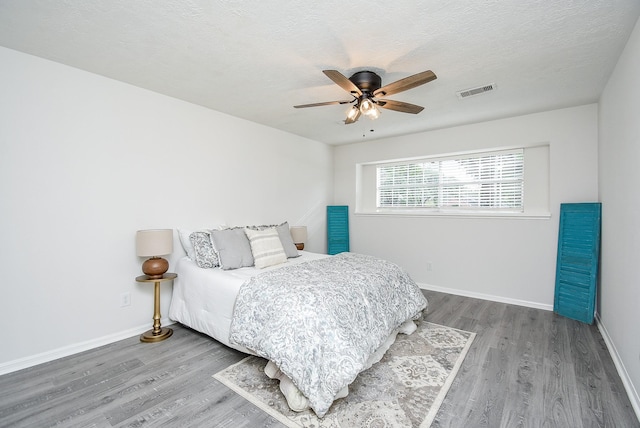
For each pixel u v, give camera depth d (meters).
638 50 1.76
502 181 3.91
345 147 5.20
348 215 5.18
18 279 2.15
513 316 3.21
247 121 3.79
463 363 2.23
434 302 3.71
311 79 2.60
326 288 2.10
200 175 3.29
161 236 2.62
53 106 2.29
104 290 2.57
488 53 2.14
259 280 2.29
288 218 4.42
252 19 1.77
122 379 2.03
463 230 4.02
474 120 3.73
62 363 2.23
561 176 3.32
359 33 1.91
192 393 1.88
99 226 2.54
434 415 1.67
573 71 2.42
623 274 2.11
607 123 2.63
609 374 2.06
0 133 2.07
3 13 1.71
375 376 2.06
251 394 1.87
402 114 3.49
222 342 2.40
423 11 1.68
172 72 2.47
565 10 1.67
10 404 1.77
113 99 2.61
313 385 1.68
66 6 1.66
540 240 3.47
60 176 2.33
